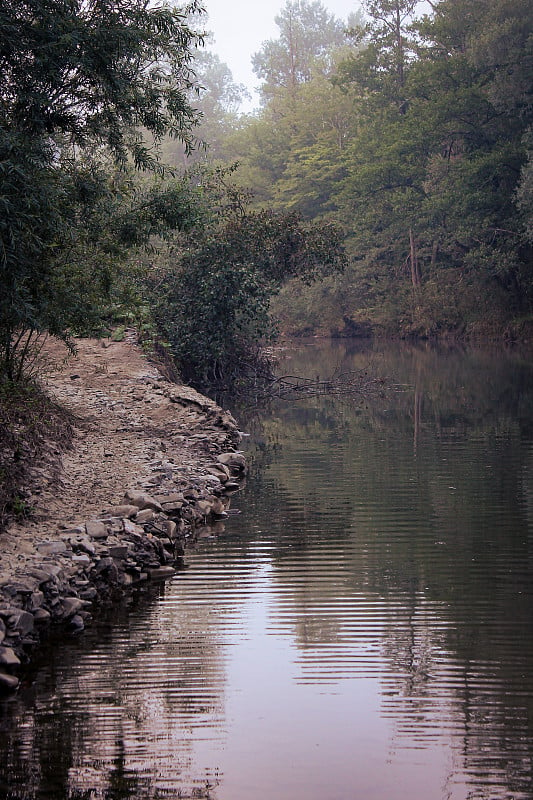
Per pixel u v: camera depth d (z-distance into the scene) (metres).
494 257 44.84
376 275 58.22
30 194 9.62
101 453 14.26
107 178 12.78
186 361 26.22
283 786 5.53
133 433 16.06
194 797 5.43
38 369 16.81
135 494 11.35
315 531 11.58
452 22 50.94
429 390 28.11
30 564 8.68
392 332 55.03
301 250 27.30
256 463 16.52
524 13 42.66
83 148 12.37
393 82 55.19
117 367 21.02
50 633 8.12
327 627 8.20
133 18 11.20
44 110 10.66
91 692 6.89
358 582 9.48
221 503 12.91
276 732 6.23
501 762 5.79
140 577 9.66
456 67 47.78
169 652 7.66
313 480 14.80
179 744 6.08
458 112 46.62
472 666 7.29
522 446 17.61
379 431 20.27
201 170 26.97
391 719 6.40
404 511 12.55
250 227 26.48
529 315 47.22
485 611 8.55
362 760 5.84
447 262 54.31
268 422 22.12
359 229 55.28
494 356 39.94
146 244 14.52
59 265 12.38
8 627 7.66
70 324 14.05
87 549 9.34
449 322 51.47
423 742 6.08
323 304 58.50
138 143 12.94
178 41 11.88
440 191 46.66
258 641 7.88
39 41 10.34
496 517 12.10
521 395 26.06
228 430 17.53
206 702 6.70
